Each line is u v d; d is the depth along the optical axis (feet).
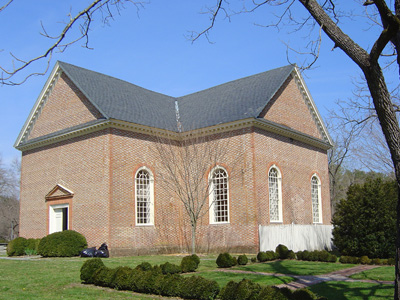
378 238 67.41
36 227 95.04
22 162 102.17
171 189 90.99
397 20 21.86
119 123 82.07
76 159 87.25
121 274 44.19
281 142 92.38
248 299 34.55
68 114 92.32
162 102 108.78
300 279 48.39
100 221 80.12
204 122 91.56
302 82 103.91
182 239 91.71
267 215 83.71
